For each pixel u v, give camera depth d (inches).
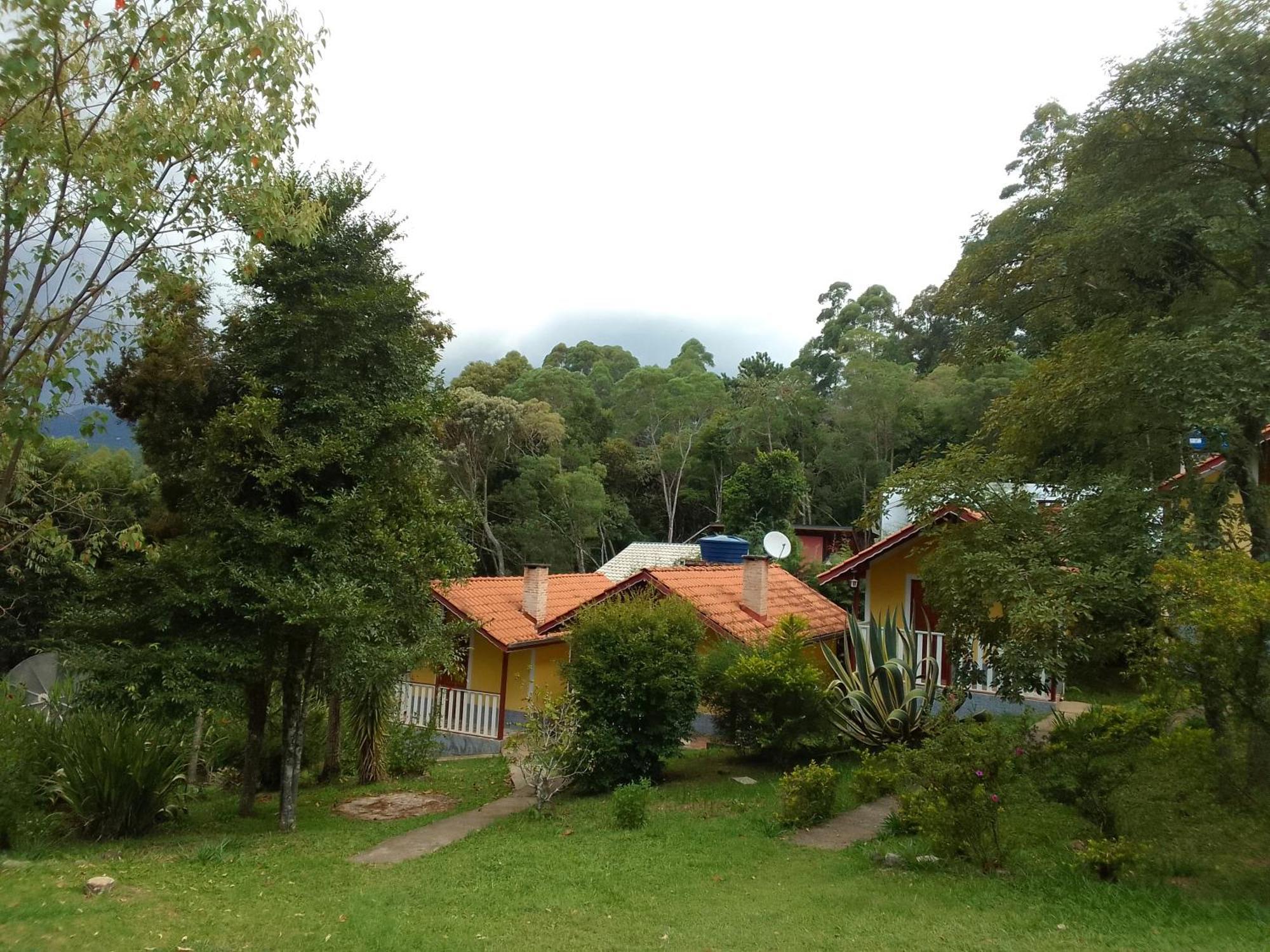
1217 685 251.1
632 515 2121.1
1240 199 350.9
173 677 340.2
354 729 530.9
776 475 1499.8
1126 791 334.6
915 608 651.5
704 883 300.0
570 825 396.2
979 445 429.1
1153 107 354.0
